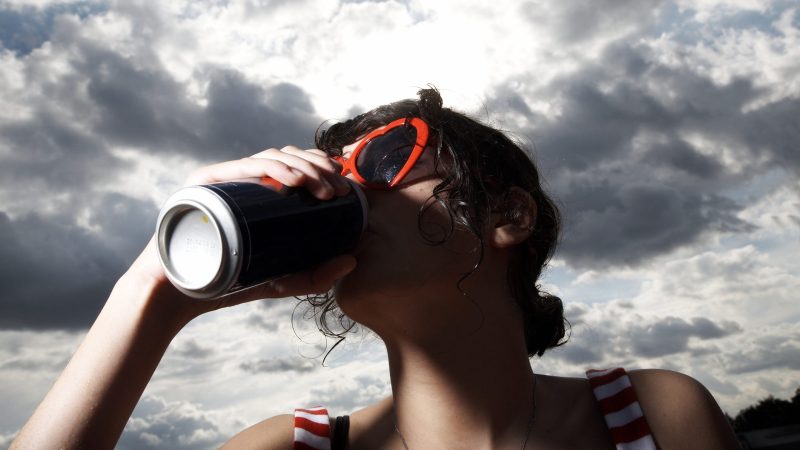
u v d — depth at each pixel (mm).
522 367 1209
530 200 1407
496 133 1504
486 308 1204
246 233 870
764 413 7457
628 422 1138
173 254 902
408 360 1161
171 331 1163
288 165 1028
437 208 1197
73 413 1047
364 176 1235
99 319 1153
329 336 1748
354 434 1225
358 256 1146
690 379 1238
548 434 1142
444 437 1126
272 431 1242
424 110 1343
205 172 1040
